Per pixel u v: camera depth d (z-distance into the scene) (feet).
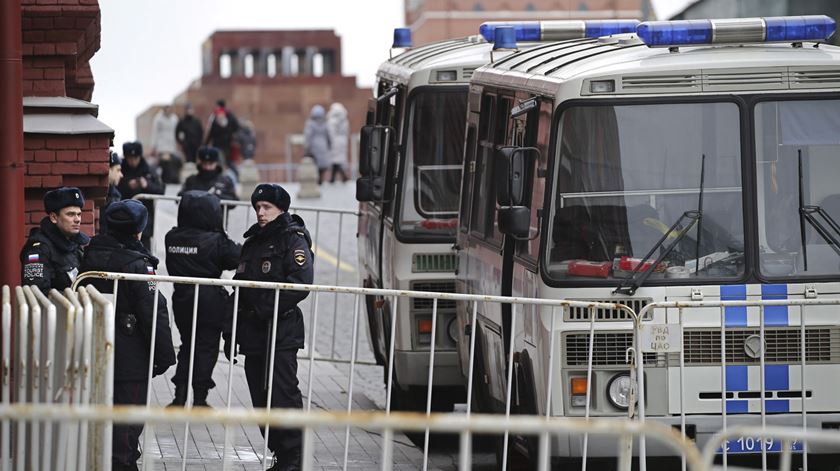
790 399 98.63
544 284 99.50
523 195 106.63
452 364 138.10
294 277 105.40
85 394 76.18
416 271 138.41
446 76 139.64
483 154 125.70
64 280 101.19
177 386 126.31
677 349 97.55
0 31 111.24
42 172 132.36
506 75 118.73
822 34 103.91
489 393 121.08
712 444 59.82
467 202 130.62
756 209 99.04
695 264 98.99
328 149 517.14
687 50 103.65
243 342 106.73
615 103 99.50
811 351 98.68
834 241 99.14
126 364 99.86
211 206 123.03
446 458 128.47
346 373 184.85
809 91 99.71
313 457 122.52
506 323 112.27
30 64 134.62
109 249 100.32
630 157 99.40
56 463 76.74
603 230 99.50
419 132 139.64
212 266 122.83
